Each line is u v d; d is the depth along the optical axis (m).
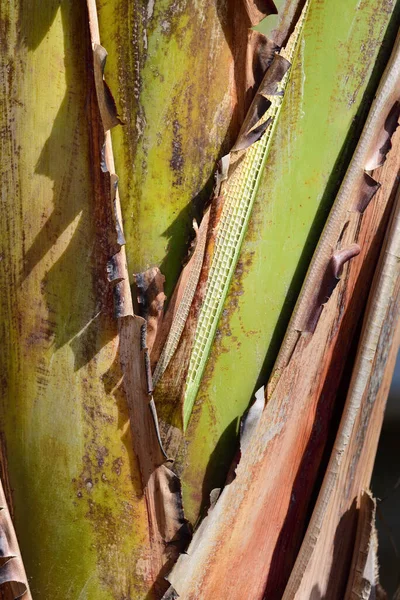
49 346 0.69
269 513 0.72
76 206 0.68
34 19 0.68
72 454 0.69
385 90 0.70
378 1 0.70
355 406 0.74
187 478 0.69
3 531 0.70
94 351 0.68
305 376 0.72
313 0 0.69
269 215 0.69
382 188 0.72
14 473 0.70
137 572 0.69
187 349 0.69
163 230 0.69
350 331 0.74
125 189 0.69
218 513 0.69
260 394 0.70
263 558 0.73
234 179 0.68
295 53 0.69
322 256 0.70
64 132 0.68
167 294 0.69
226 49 0.68
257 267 0.69
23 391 0.70
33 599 0.71
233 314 0.69
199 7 0.67
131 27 0.68
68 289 0.68
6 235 0.69
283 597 0.74
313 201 0.70
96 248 0.68
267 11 0.67
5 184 0.69
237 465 0.69
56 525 0.70
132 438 0.68
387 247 0.73
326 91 0.70
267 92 0.67
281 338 0.70
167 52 0.68
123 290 0.67
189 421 0.69
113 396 0.68
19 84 0.68
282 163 0.69
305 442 0.73
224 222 0.68
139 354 0.68
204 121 0.68
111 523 0.69
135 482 0.69
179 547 0.69
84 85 0.67
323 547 0.77
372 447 0.83
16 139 0.68
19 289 0.69
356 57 0.70
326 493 0.74
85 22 0.67
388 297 0.74
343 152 0.70
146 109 0.68
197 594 0.70
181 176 0.68
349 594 0.79
